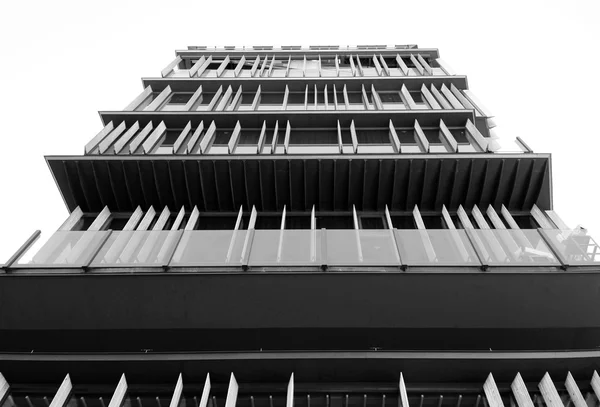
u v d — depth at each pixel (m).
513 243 10.55
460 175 13.27
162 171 13.52
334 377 8.78
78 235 10.90
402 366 8.69
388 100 21.67
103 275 9.65
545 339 9.49
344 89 22.06
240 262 10.06
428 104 20.50
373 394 8.70
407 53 29.77
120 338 9.66
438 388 8.70
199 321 9.48
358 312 9.41
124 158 13.44
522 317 9.34
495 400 8.18
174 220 13.59
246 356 8.66
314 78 23.23
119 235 11.16
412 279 9.49
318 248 10.39
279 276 9.56
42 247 10.48
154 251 10.83
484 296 9.40
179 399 8.54
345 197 13.78
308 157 13.48
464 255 10.19
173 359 8.66
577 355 8.55
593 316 9.30
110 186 13.62
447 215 12.98
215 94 21.66
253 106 20.77
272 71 26.91
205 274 9.61
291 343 9.69
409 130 17.83
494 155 13.02
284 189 13.80
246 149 16.33
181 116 18.23
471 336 9.51
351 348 9.69
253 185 13.77
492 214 12.81
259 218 13.75
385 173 13.53
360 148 16.12
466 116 17.58
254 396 8.72
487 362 8.62
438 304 9.40
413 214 13.40
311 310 9.44
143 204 13.75
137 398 8.72
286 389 8.73
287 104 21.36
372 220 13.62
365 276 9.50
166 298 9.55
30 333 9.62
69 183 13.52
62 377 8.85
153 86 23.23
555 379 8.72
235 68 27.91
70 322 9.54
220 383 8.79
